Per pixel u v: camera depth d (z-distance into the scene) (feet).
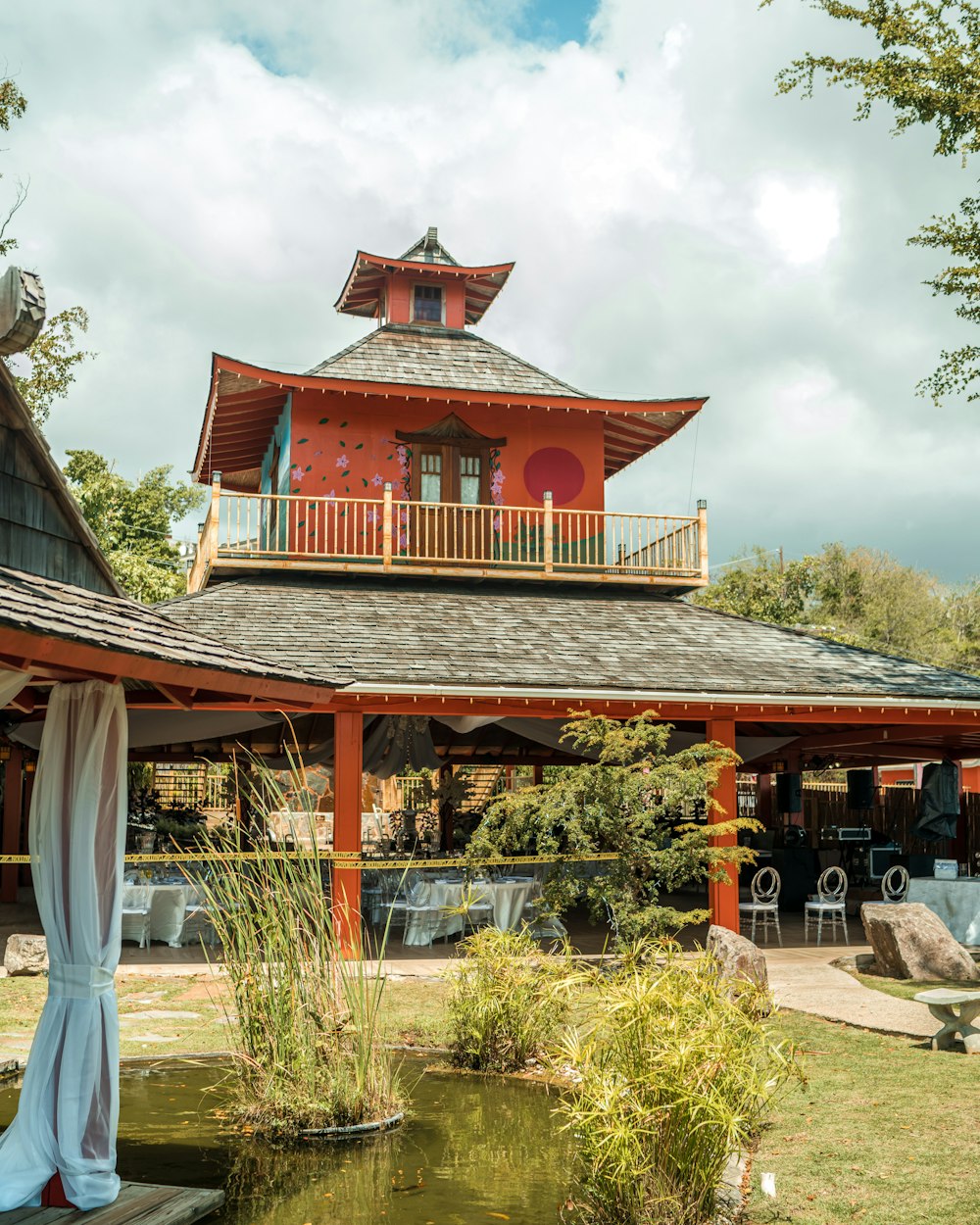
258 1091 22.98
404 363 63.36
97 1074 18.02
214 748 63.98
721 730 46.44
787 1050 24.18
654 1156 16.33
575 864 35.96
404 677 41.78
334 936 24.73
